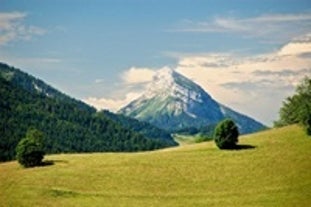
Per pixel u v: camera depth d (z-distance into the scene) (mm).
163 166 98625
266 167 95250
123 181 89688
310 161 95562
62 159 105500
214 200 81250
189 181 90688
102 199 80625
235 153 104938
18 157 98375
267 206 77625
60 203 77812
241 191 85250
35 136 102812
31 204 76625
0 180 88875
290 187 85375
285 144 107000
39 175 91312
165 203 80000
